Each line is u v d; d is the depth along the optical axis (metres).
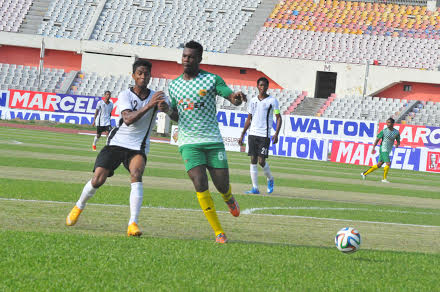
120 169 20.09
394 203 16.70
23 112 47.50
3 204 10.20
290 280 5.92
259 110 16.05
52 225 8.58
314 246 8.39
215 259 6.70
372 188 21.55
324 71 58.41
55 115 47.50
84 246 6.92
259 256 7.07
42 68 58.03
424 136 39.19
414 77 56.12
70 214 8.55
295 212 12.53
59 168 18.36
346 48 60.09
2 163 18.41
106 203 11.41
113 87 59.25
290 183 20.59
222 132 40.81
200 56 8.56
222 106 55.09
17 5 66.25
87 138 38.31
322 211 13.11
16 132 37.19
